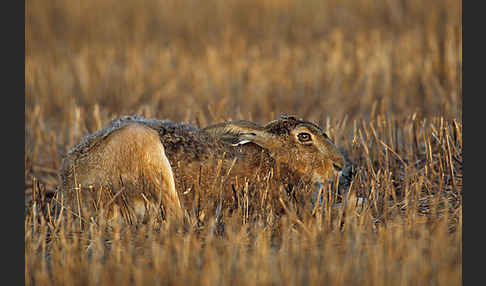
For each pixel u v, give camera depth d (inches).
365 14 1370.6
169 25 1405.0
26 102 953.5
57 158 725.9
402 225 476.4
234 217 494.6
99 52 1218.6
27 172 674.2
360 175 600.1
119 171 498.3
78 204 509.0
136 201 508.1
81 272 427.8
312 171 565.0
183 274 411.5
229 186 540.4
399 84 960.3
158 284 406.9
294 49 1198.9
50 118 924.0
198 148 526.9
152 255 441.7
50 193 633.6
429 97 885.8
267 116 908.0
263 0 1513.3
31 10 1477.6
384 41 1152.2
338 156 566.6
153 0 1561.3
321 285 398.0
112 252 447.2
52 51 1235.9
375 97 926.4
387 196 538.6
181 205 510.6
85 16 1462.8
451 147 616.1
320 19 1378.0
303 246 441.7
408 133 675.4
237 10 1473.9
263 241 442.9
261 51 1195.3
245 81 1053.8
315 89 1005.8
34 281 441.7
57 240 475.5
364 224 480.4
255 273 405.1
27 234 478.9
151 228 472.4
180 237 461.7
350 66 1056.8
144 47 1254.3
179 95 1000.2
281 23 1376.7
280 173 563.8
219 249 444.8
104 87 1028.5
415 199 514.3
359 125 792.9
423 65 1005.8
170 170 499.8
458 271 413.1
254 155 552.4
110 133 508.1
